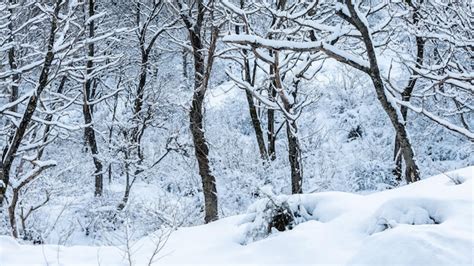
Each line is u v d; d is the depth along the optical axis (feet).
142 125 51.16
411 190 15.97
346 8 21.84
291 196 17.39
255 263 13.17
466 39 30.25
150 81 54.54
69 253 15.29
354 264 11.14
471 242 10.37
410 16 36.29
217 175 43.98
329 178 41.09
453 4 31.58
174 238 16.97
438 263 10.00
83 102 45.62
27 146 28.73
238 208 40.09
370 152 48.42
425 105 49.65
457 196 13.28
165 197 42.29
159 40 67.31
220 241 15.81
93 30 46.73
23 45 36.04
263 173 42.32
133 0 54.65
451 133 48.39
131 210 40.01
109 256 15.05
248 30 27.14
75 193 44.14
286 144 48.01
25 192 34.14
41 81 25.95
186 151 46.32
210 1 32.09
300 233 14.30
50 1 37.99
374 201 15.78
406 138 22.34
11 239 15.60
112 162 46.78
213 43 31.01
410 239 10.89
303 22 24.75
